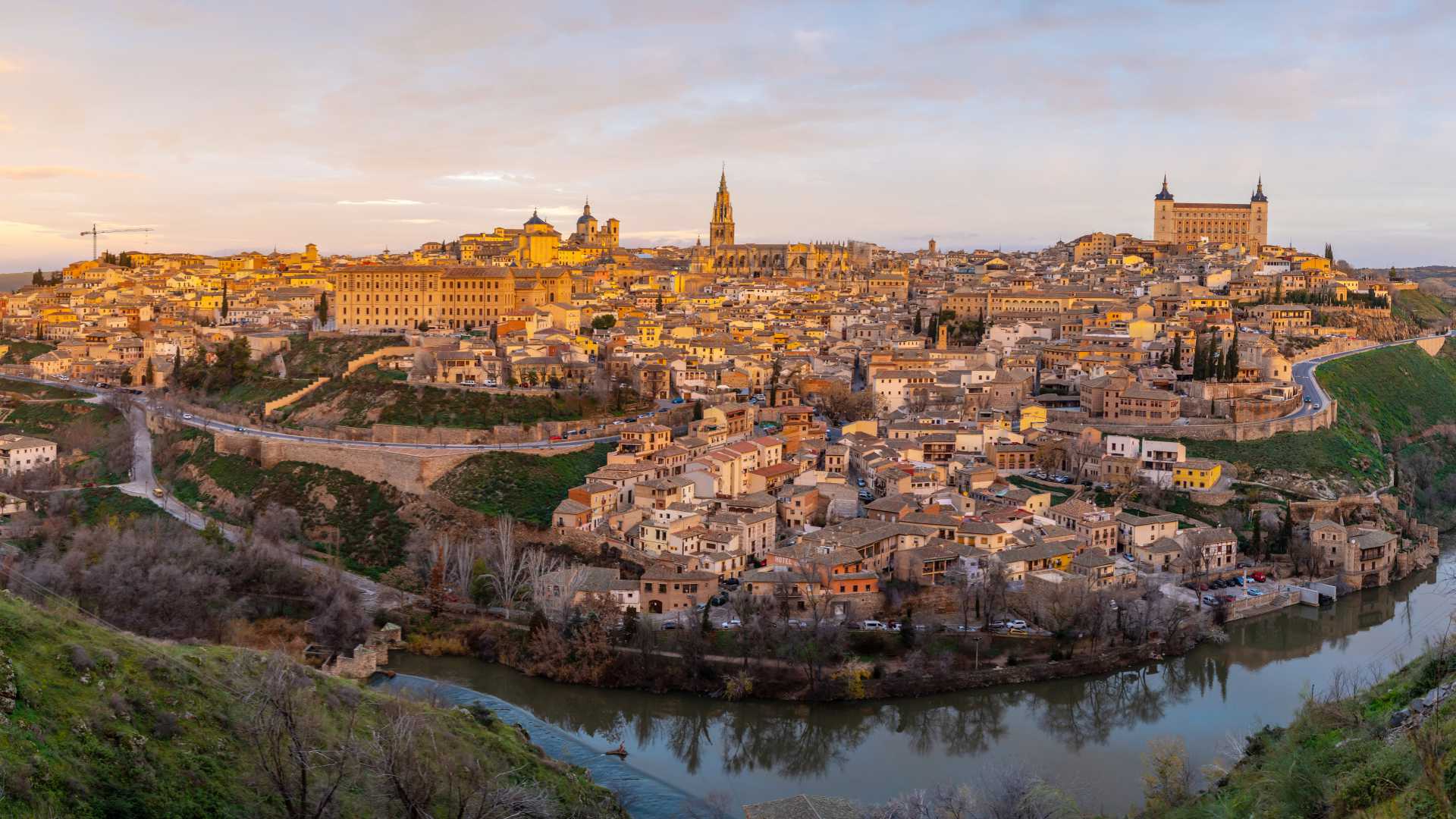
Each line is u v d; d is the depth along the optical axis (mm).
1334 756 137750
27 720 119250
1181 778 164125
